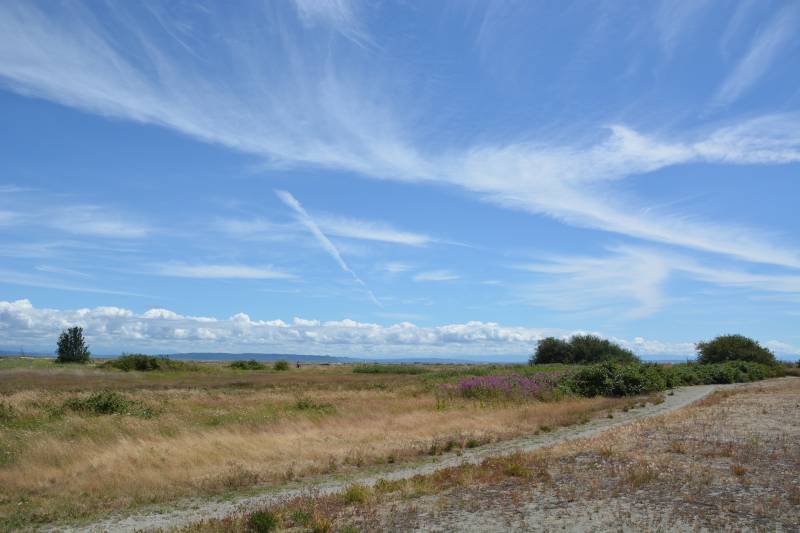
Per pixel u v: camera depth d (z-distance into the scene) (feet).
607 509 31.78
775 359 274.57
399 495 39.55
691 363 259.39
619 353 265.75
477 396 117.19
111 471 50.26
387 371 269.44
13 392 115.65
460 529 30.17
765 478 36.83
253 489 47.70
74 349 273.33
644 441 55.06
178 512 40.57
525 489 38.11
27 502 42.75
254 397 111.96
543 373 152.05
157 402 94.89
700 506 31.30
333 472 54.34
